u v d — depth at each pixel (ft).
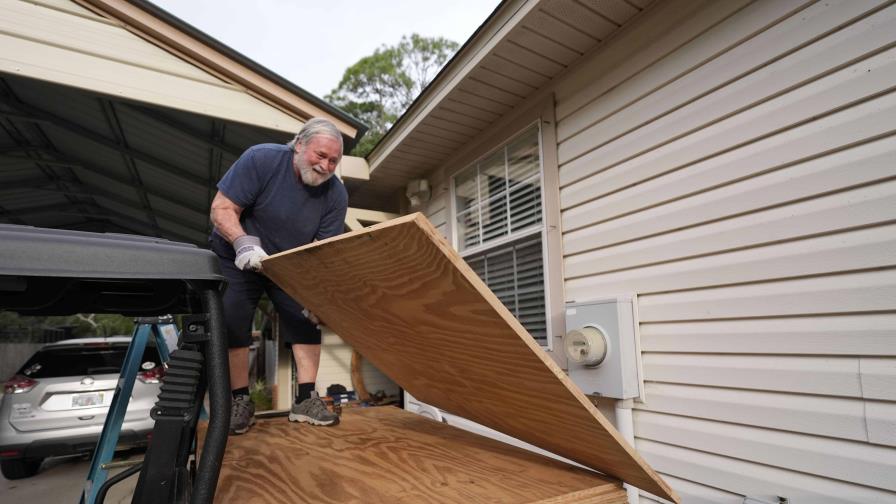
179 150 15.79
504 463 3.60
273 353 28.25
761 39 6.78
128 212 26.73
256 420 5.82
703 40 7.60
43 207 25.80
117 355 15.16
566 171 10.27
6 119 15.29
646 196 8.42
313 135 5.68
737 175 6.99
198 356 2.56
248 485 3.12
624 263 8.78
